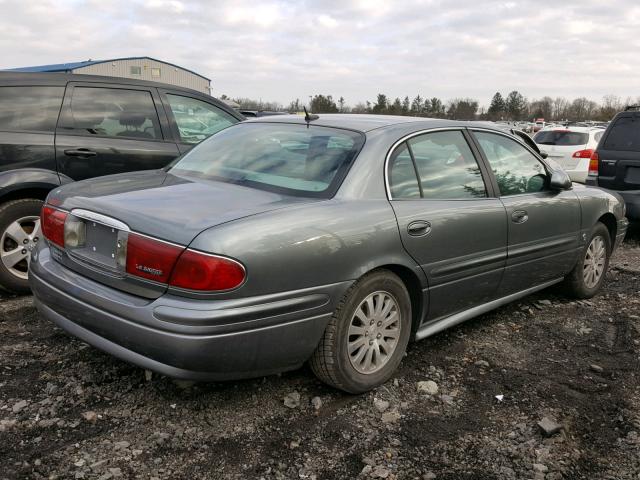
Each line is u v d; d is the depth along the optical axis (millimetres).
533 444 2865
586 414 3168
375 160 3287
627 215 7414
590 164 7844
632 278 5930
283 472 2570
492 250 3863
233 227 2627
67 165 4801
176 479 2492
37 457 2582
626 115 7562
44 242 3385
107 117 5105
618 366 3781
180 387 3230
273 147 3570
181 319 2525
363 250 3023
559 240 4527
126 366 3439
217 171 3494
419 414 3102
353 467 2629
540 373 3645
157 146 5352
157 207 2828
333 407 3125
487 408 3193
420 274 3383
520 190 4262
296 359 2920
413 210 3326
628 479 2631
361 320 3164
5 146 4520
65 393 3121
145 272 2650
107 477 2469
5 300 4570
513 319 4594
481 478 2596
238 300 2602
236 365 2684
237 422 2938
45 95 4793
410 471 2619
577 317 4688
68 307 2957
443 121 3916
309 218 2859
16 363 3434
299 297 2799
